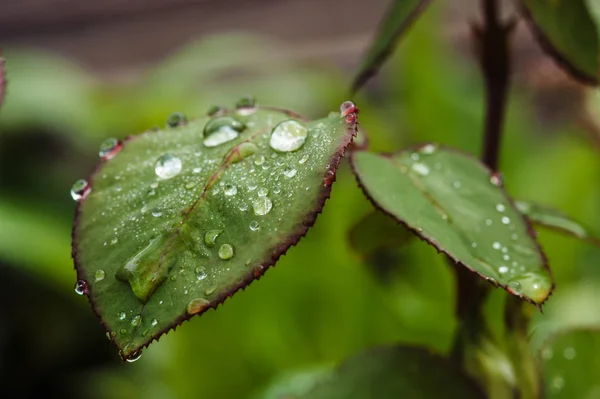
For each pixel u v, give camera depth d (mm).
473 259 180
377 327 402
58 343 717
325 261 424
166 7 1060
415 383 211
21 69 888
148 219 175
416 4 208
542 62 509
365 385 214
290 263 425
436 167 197
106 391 577
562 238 441
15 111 818
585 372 236
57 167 831
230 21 1047
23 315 711
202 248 170
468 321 211
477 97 662
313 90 833
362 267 410
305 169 172
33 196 799
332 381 217
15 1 1058
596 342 238
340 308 410
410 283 420
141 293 169
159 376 509
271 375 400
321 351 401
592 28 213
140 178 181
